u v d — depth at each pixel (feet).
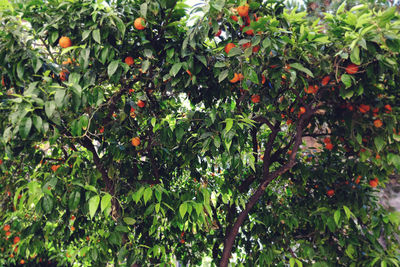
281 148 8.93
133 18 5.69
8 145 5.38
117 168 7.50
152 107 7.54
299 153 9.05
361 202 7.08
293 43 5.62
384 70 5.77
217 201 9.01
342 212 6.81
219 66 5.65
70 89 5.19
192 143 6.73
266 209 8.43
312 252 6.99
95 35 5.23
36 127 4.70
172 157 8.11
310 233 7.70
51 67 5.67
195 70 5.83
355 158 7.70
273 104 7.18
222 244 9.28
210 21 5.37
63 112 5.64
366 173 7.22
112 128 6.90
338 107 7.02
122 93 7.05
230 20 5.56
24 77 5.50
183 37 6.03
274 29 5.12
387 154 6.61
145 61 5.82
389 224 6.90
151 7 5.48
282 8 5.86
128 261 6.32
